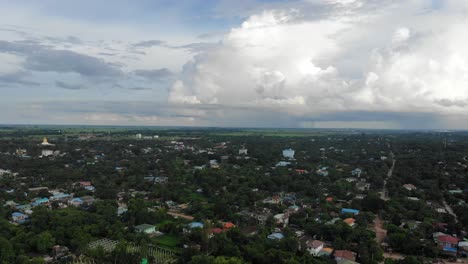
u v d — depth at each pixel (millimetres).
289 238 149375
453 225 172875
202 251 143500
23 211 198250
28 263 128375
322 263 132625
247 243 152625
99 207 197125
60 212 187625
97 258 139125
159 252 150750
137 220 183000
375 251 144375
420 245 151375
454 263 144125
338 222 173625
